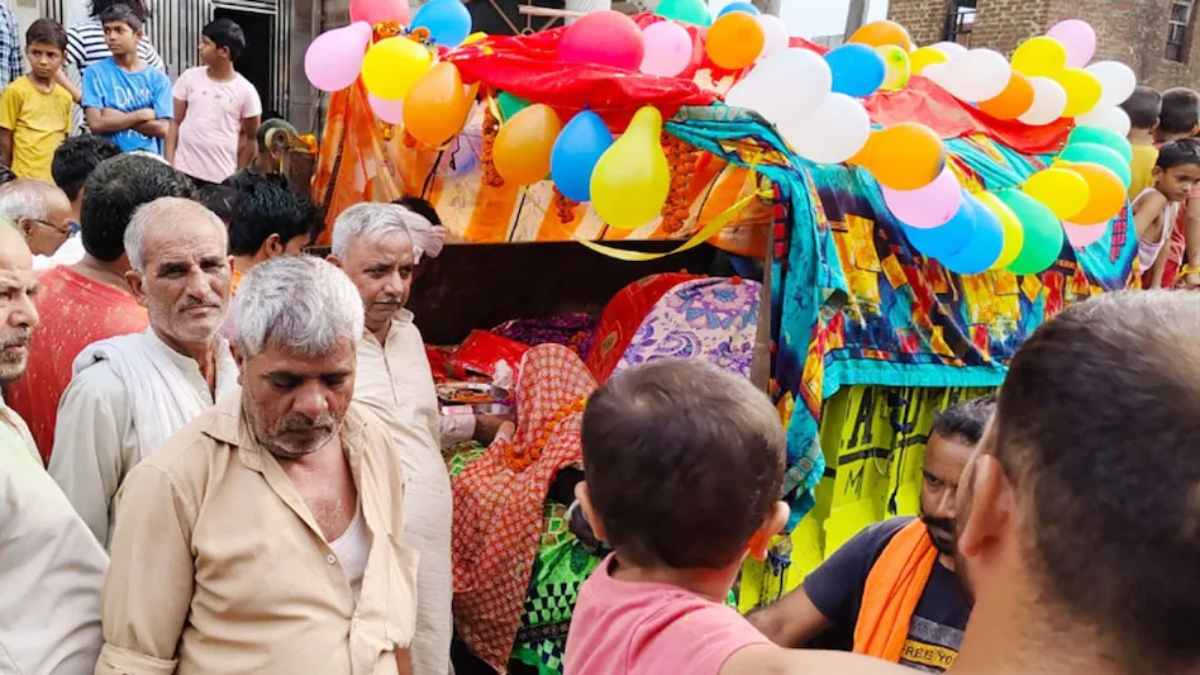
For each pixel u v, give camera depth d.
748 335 3.19
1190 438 0.69
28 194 2.87
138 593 1.66
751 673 0.95
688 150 2.64
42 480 1.63
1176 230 5.08
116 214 2.35
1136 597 0.70
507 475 2.99
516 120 2.59
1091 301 0.82
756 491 1.17
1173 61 11.23
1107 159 3.41
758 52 2.64
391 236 2.59
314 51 2.92
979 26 11.10
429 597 2.57
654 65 2.67
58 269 2.41
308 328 1.68
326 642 1.76
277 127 4.09
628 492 1.17
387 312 2.65
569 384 3.10
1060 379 0.75
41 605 1.58
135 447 1.97
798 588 1.80
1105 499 0.70
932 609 1.60
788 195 2.55
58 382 2.29
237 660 1.70
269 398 1.73
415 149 3.28
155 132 5.25
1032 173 3.34
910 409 3.19
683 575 1.18
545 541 2.84
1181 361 0.72
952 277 3.12
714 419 1.17
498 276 4.38
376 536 1.91
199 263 2.03
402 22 3.06
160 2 7.77
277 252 2.95
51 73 5.27
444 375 3.73
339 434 1.94
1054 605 0.73
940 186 2.55
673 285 3.74
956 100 3.45
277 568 1.73
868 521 3.19
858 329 2.78
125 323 2.33
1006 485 0.79
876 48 3.20
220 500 1.74
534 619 2.82
